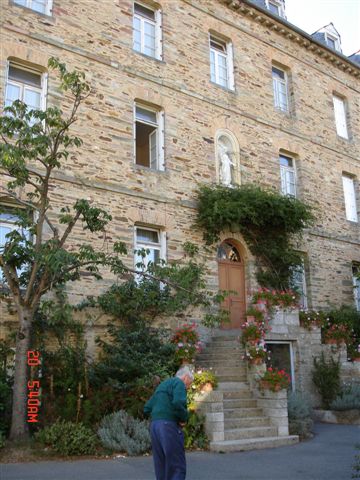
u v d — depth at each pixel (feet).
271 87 53.21
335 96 62.54
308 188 53.88
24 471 21.95
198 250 42.09
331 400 41.27
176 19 46.73
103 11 41.65
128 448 25.72
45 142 26.61
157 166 42.70
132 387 30.37
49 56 37.60
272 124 51.83
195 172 43.96
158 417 16.78
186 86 45.37
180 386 17.12
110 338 35.29
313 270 51.44
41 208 27.55
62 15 39.14
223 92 48.26
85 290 35.14
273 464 24.58
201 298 37.14
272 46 54.75
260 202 43.34
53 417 28.14
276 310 40.57
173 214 41.47
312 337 43.04
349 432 34.37
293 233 48.60
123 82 41.27
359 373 43.75
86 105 38.58
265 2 58.34
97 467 23.02
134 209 39.22
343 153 59.47
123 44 42.11
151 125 43.24
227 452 27.37
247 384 34.58
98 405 28.91
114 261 29.07
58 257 24.27
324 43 62.34
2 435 25.40
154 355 33.04
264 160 50.06
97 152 38.24
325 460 25.52
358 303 56.13
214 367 36.55
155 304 36.88
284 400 31.71
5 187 33.37
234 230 44.80
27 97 36.99
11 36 36.14
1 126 26.55
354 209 60.44
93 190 37.32
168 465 16.22
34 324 31.45
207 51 48.26
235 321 44.11
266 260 46.96
